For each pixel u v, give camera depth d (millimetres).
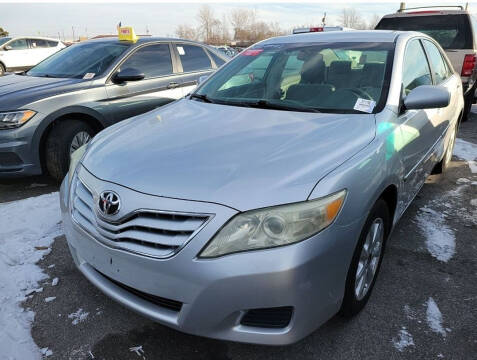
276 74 3158
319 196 1810
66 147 4254
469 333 2258
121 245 1906
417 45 3422
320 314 1898
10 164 4031
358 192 1967
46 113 4129
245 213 1749
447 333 2254
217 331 1810
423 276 2766
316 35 3553
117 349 2152
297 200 1780
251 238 1739
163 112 2961
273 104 2840
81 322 2334
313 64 3102
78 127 4355
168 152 2160
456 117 4555
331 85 2873
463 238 3275
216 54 6312
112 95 4742
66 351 2135
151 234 1841
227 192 1802
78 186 2248
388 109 2596
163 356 2109
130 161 2123
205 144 2221
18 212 3658
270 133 2320
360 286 2260
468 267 2877
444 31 7328
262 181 1843
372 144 2230
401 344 2172
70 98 4328
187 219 1789
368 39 3211
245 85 3184
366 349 2139
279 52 3354
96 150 2412
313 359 2080
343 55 3064
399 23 7836
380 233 2400
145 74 5191
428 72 3559
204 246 1745
